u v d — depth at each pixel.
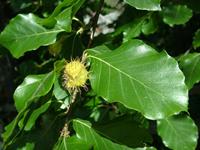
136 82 0.20
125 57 0.21
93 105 0.30
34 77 0.22
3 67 0.50
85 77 0.22
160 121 0.27
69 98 0.24
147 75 0.20
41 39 0.24
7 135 0.23
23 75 0.35
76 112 0.28
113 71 0.21
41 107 0.23
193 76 0.27
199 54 0.28
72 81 0.22
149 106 0.19
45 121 0.25
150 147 0.24
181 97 0.20
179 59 0.28
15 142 0.25
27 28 0.24
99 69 0.21
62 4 0.21
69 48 0.27
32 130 0.25
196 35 0.29
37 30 0.24
